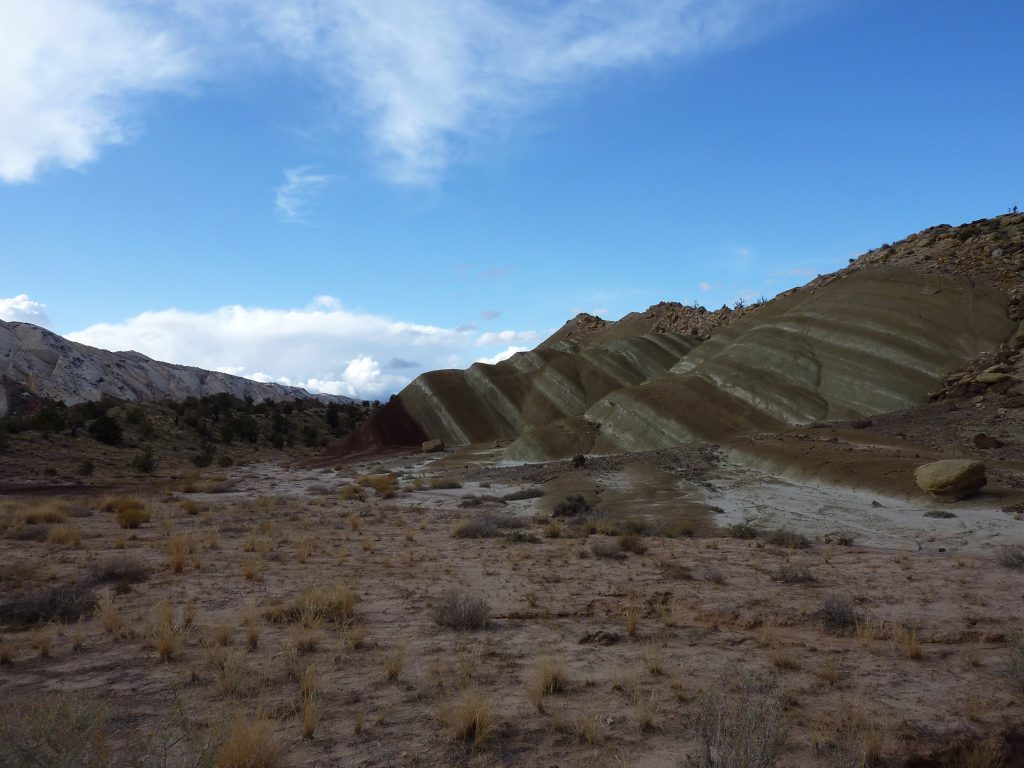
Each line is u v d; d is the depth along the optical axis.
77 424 75.88
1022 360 44.81
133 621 9.42
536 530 21.89
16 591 11.09
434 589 12.00
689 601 11.02
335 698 6.51
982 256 61.41
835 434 40.53
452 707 6.20
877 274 61.09
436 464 60.09
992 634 9.02
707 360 63.69
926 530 20.64
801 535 19.77
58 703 5.16
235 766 4.84
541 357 85.94
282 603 10.56
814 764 5.13
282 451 90.31
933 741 5.69
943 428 38.25
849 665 7.74
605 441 54.50
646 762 5.12
